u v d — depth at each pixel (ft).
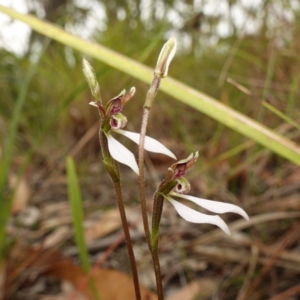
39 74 1.16
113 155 0.25
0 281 0.57
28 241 0.72
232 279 0.57
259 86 0.84
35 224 0.76
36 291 0.58
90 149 1.11
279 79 0.85
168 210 0.78
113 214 0.77
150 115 1.14
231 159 0.82
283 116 0.47
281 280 0.57
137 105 1.14
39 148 1.09
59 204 0.87
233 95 0.99
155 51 1.14
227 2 0.91
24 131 1.21
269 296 0.54
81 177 0.98
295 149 0.41
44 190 0.92
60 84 1.19
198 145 1.00
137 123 1.15
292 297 0.53
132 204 0.84
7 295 0.57
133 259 0.26
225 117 0.43
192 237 0.70
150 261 0.65
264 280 0.57
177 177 0.25
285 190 0.80
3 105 1.18
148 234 0.25
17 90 1.15
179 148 1.02
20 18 0.50
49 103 1.20
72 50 1.17
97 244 0.70
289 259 0.57
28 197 0.81
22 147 1.17
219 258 0.62
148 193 0.89
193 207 0.77
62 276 0.53
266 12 0.84
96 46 0.48
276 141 0.42
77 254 0.69
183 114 1.12
